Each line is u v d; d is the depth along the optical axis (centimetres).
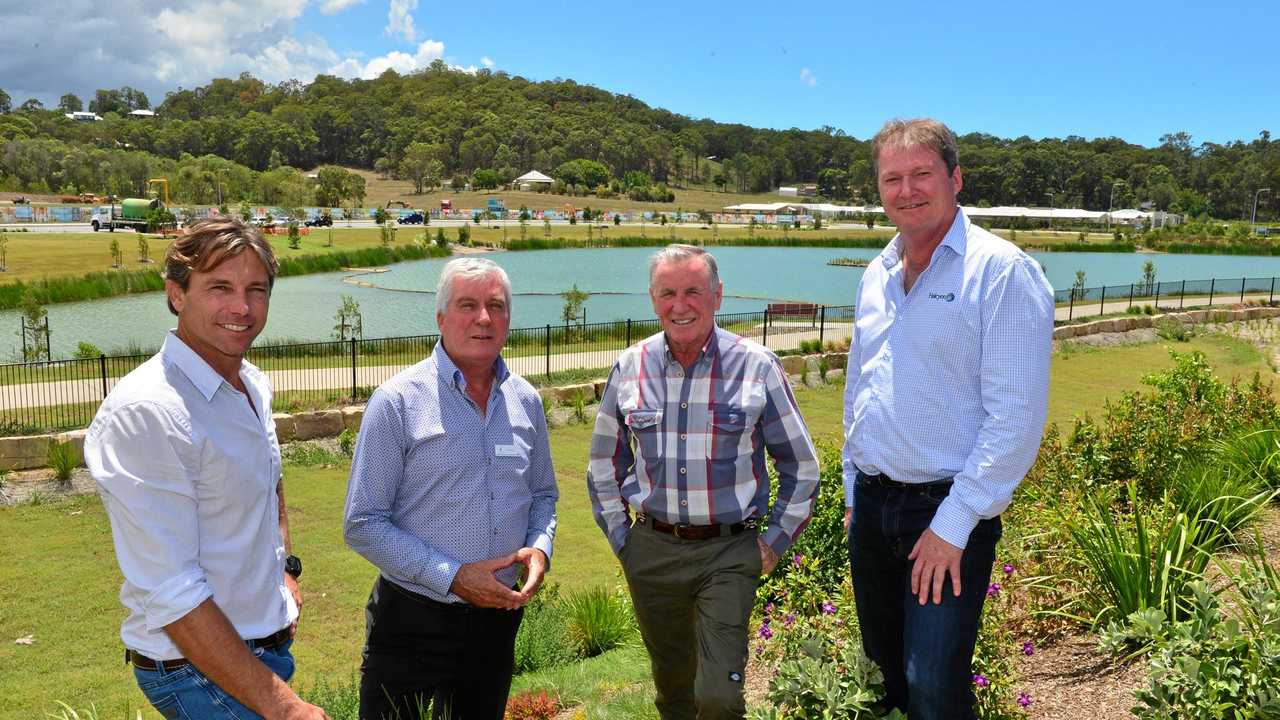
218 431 208
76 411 1341
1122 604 371
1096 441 662
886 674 288
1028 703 300
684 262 287
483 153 18112
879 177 249
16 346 2308
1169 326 2586
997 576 388
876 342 258
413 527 285
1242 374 1920
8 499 1092
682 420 297
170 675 203
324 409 1418
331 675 651
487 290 282
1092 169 16112
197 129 18500
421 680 290
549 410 1544
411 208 11650
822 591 443
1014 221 11538
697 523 298
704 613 295
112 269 3859
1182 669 262
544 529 306
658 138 19462
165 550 194
